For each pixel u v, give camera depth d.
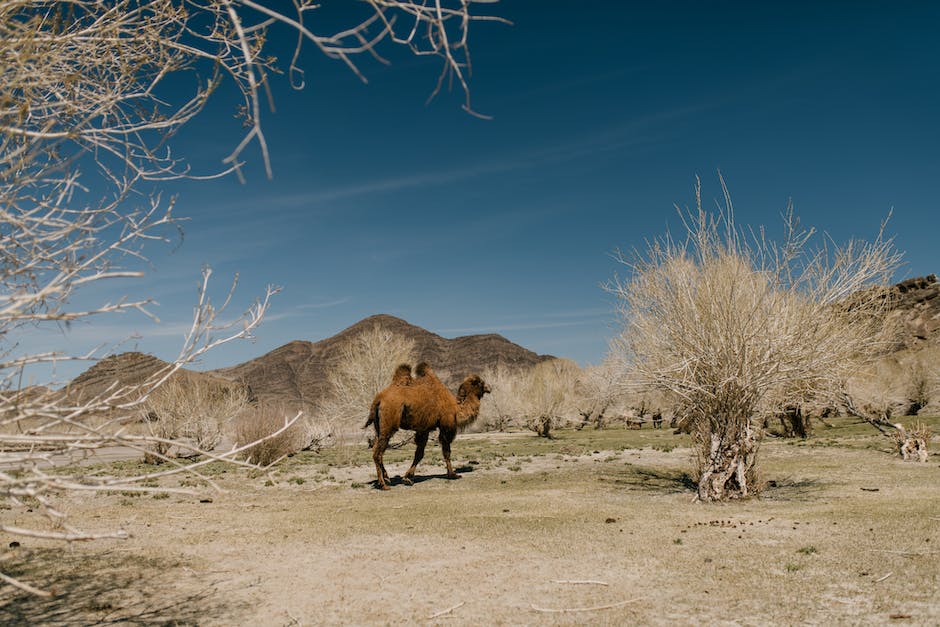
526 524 9.04
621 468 16.61
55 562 7.00
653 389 12.38
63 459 3.19
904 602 5.32
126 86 3.27
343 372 29.80
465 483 14.41
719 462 11.16
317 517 9.91
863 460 16.39
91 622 5.10
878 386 31.12
